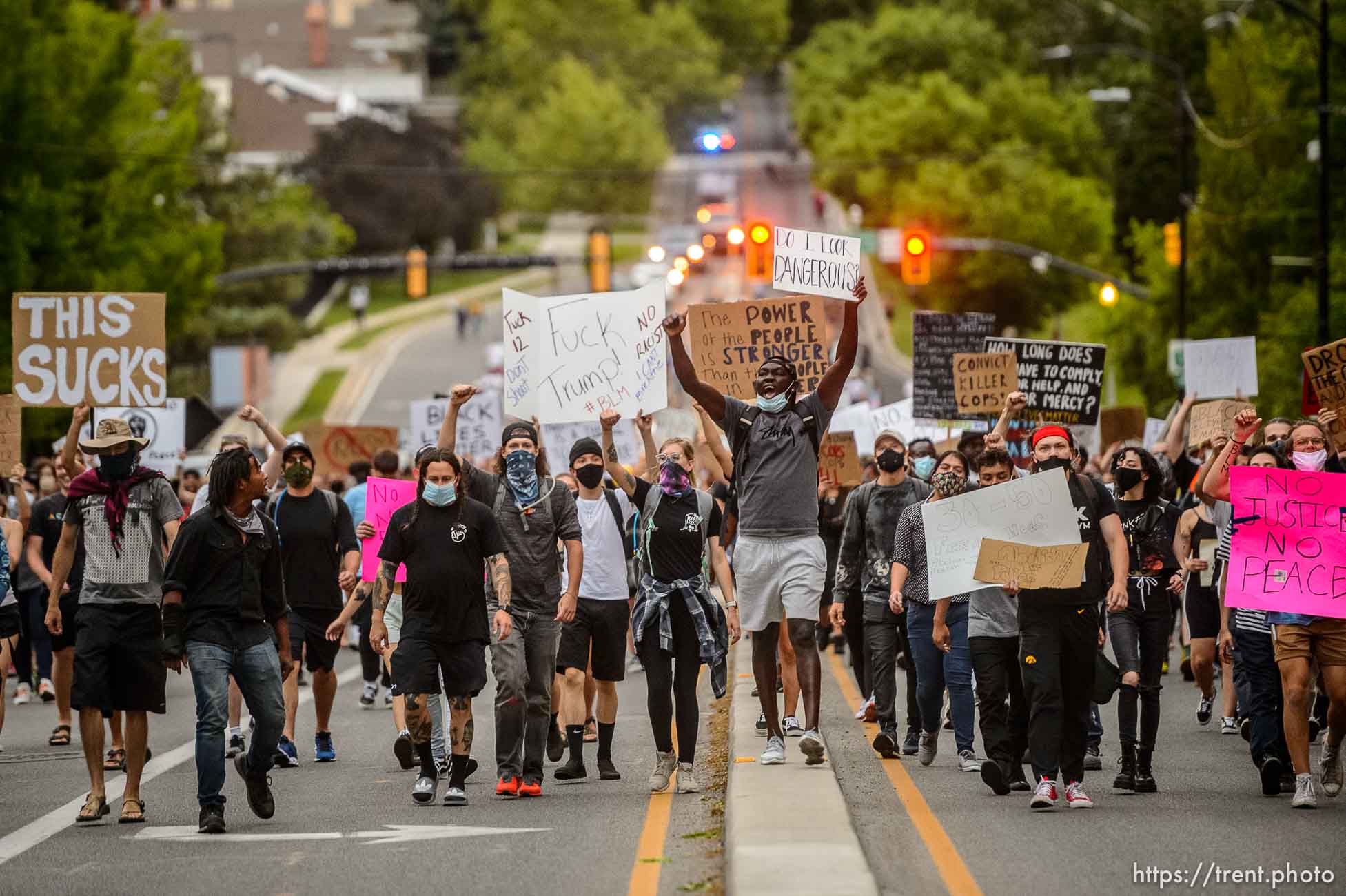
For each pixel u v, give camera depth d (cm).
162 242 12400
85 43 12206
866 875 2266
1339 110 9312
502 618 3112
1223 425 4634
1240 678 3675
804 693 3238
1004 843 2683
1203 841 2683
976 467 3478
